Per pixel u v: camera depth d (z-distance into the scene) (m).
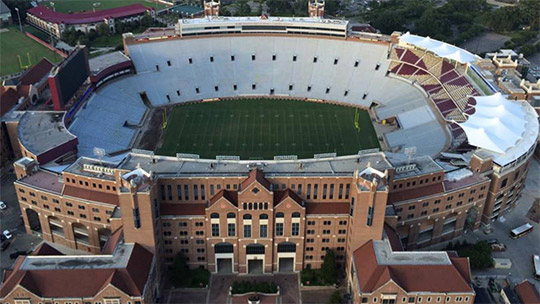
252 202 108.31
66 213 121.75
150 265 105.31
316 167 116.44
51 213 123.81
